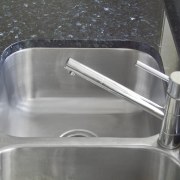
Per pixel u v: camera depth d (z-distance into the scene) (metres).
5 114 1.11
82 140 0.89
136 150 0.88
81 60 1.19
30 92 1.21
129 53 1.17
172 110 0.78
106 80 0.81
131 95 0.81
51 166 0.91
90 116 1.17
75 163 0.91
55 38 1.17
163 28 1.21
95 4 1.31
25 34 1.18
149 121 1.14
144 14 1.26
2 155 0.87
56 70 1.19
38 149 0.88
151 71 0.83
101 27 1.21
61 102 1.21
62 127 1.14
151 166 0.89
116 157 0.90
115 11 1.28
